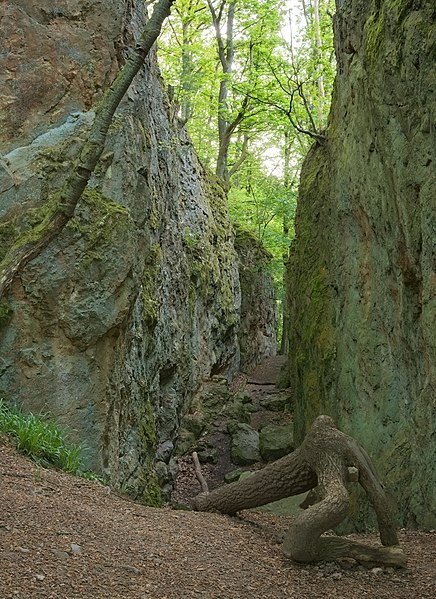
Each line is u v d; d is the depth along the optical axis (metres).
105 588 3.88
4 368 8.09
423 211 7.29
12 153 9.03
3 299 8.18
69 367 8.29
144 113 11.12
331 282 12.98
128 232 8.74
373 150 9.80
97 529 5.02
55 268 8.33
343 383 11.37
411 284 8.20
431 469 7.17
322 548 5.07
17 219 8.57
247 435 16.73
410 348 8.30
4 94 9.39
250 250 30.28
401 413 8.79
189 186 21.09
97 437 8.29
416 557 5.64
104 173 9.09
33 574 3.84
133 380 10.40
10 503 5.12
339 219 12.12
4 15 9.59
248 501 6.50
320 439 5.63
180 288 17.16
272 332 34.16
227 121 27.08
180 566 4.57
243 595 4.24
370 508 8.72
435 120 6.98
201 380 19.80
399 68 8.00
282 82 23.03
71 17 9.86
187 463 15.68
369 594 4.53
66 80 9.66
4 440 7.14
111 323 8.50
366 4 10.62
